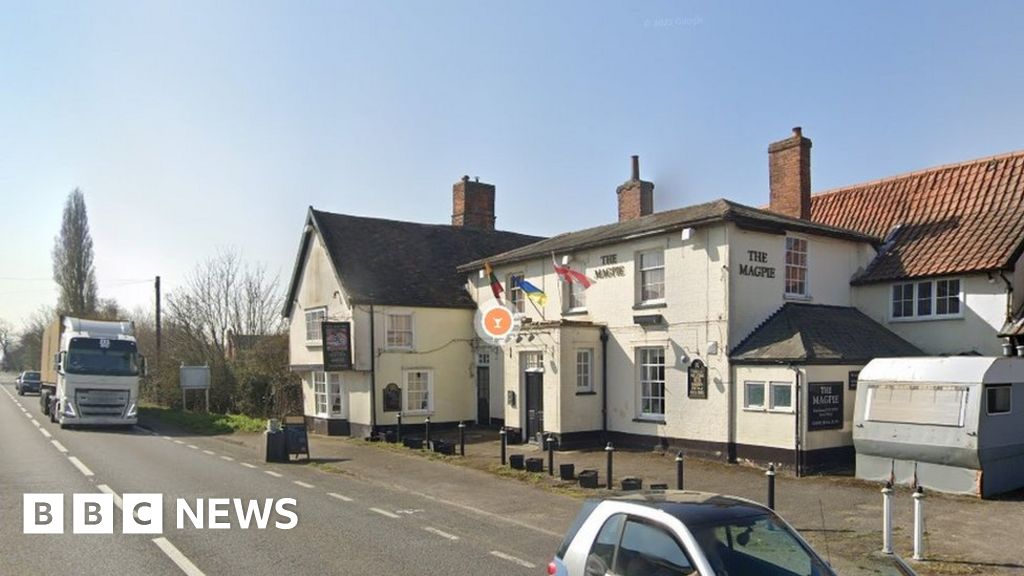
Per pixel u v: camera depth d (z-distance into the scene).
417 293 25.25
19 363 130.62
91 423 26.75
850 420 16.03
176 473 15.97
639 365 19.56
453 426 25.33
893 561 8.33
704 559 5.16
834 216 22.59
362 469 16.91
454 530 10.86
